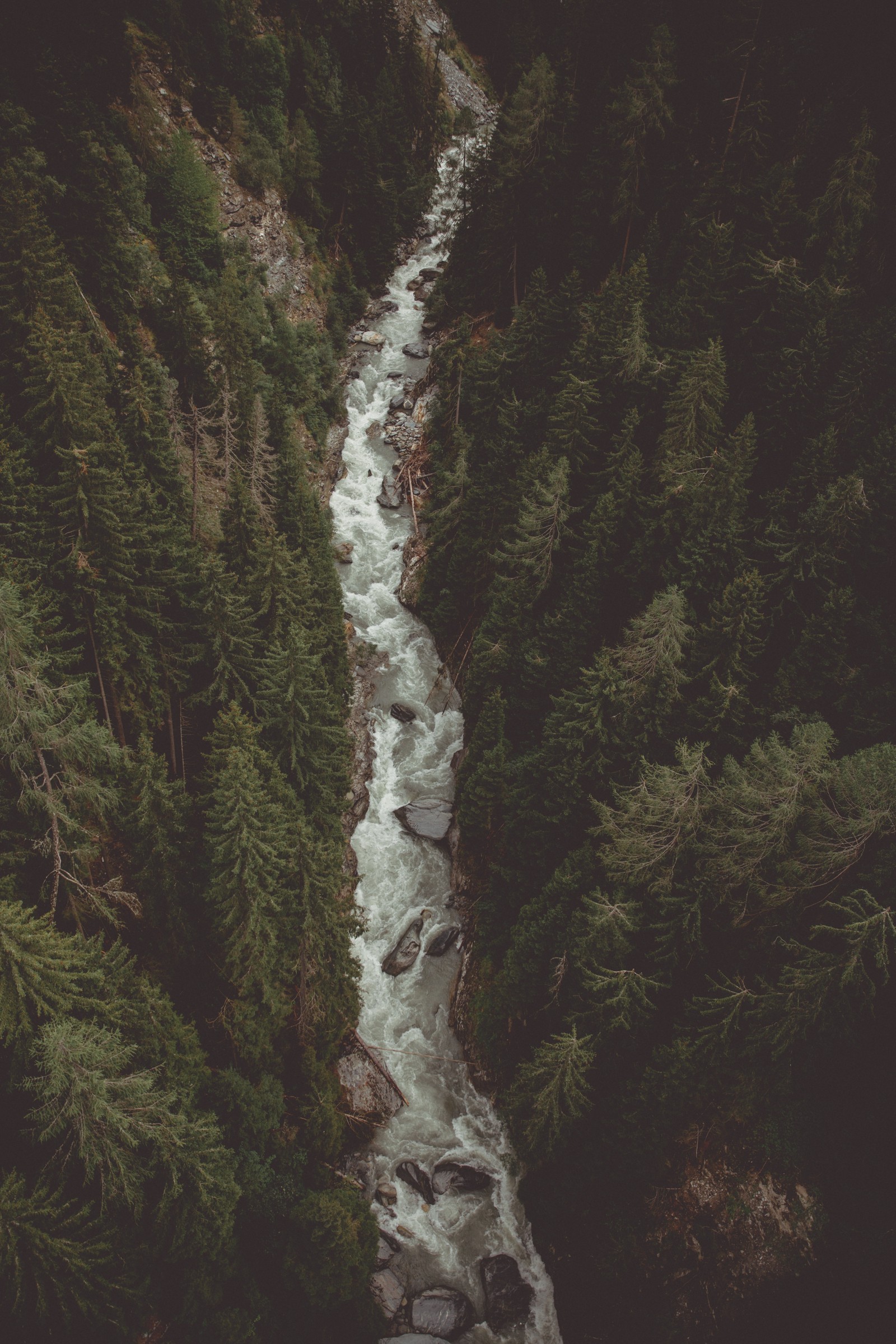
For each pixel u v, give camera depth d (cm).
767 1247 2564
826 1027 2397
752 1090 2656
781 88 4625
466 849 4041
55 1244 1880
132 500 3047
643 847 2591
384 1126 3331
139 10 5419
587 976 2717
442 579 4950
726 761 2508
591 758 3062
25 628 2175
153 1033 2370
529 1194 3145
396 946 3825
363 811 4253
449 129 9362
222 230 5641
